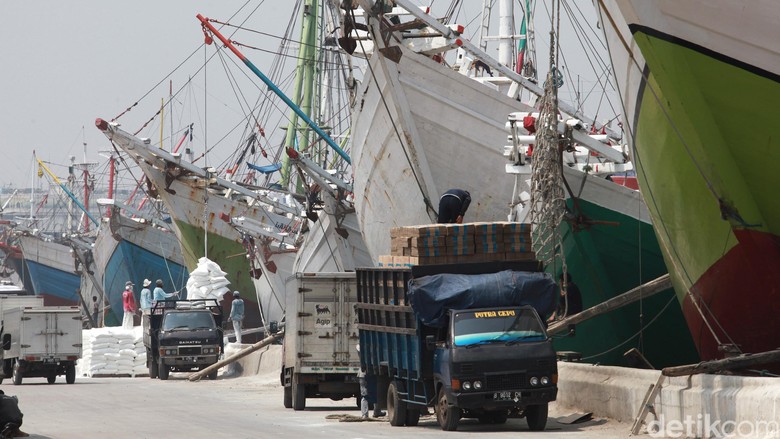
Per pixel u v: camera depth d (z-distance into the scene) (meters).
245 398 109.06
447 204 92.62
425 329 69.69
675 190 70.81
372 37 107.69
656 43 63.78
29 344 137.25
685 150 68.06
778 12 60.19
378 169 118.62
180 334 148.62
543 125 91.00
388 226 121.75
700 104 65.06
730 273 70.62
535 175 92.19
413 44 115.81
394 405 73.62
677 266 74.88
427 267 71.06
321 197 158.38
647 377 65.62
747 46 61.34
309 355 92.31
